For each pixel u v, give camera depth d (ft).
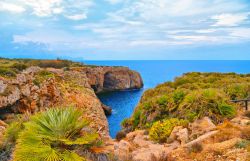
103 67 349.41
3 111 89.81
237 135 28.22
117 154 23.35
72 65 325.42
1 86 92.43
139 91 354.13
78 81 176.86
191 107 43.91
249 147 23.38
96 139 20.49
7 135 23.20
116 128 143.02
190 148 26.91
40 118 19.56
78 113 20.16
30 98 100.78
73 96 127.65
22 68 147.84
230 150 24.13
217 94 45.32
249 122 34.63
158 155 26.35
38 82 109.19
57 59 335.88
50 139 18.12
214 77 111.75
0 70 106.52
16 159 17.35
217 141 27.99
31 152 17.11
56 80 140.67
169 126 37.78
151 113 54.24
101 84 339.16
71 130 19.10
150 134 37.70
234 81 91.97
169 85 104.22
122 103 244.01
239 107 48.47
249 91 58.03
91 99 142.20
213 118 40.75
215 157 23.57
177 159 25.21
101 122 114.83
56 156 16.98
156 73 594.24
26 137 18.06
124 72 373.81
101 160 19.02
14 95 94.07
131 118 59.93
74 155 17.42
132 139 40.88
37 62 298.35
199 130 35.47
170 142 33.94
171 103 51.08
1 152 21.74
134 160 24.43
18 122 24.53
